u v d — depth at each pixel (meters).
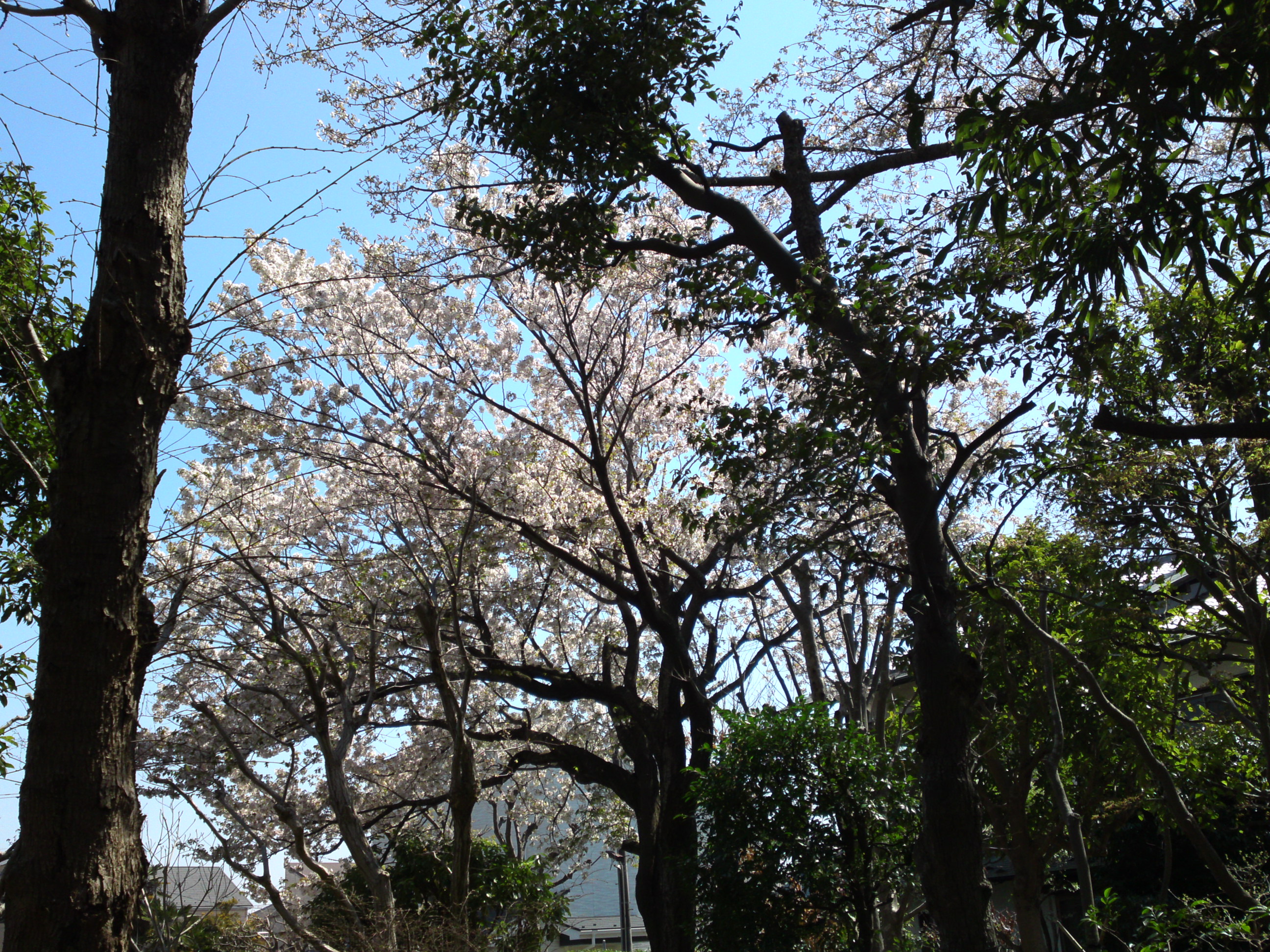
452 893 9.13
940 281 7.88
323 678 10.50
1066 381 7.82
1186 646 13.32
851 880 10.19
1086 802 13.06
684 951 12.81
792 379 8.86
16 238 7.91
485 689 16.14
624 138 8.62
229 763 12.90
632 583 15.82
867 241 8.25
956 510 8.76
